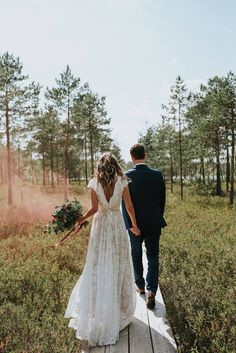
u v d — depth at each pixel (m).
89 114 39.03
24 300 5.85
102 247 4.12
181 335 4.42
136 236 4.92
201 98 38.84
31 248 10.12
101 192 4.15
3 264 8.38
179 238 11.24
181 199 32.22
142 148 4.95
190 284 6.48
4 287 6.46
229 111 28.84
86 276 4.10
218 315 5.04
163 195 4.99
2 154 49.78
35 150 53.22
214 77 37.50
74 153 58.56
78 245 10.05
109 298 3.99
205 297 5.83
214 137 33.69
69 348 4.25
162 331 4.21
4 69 27.48
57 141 48.34
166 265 7.93
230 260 8.34
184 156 38.19
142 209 4.80
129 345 3.90
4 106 28.12
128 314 4.27
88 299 4.03
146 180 4.80
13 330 4.72
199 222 16.36
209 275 7.05
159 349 3.82
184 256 9.00
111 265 4.07
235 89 27.98
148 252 4.95
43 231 13.97
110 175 4.18
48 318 4.99
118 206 4.28
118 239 4.18
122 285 4.24
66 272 7.41
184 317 4.93
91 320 3.96
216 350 4.09
